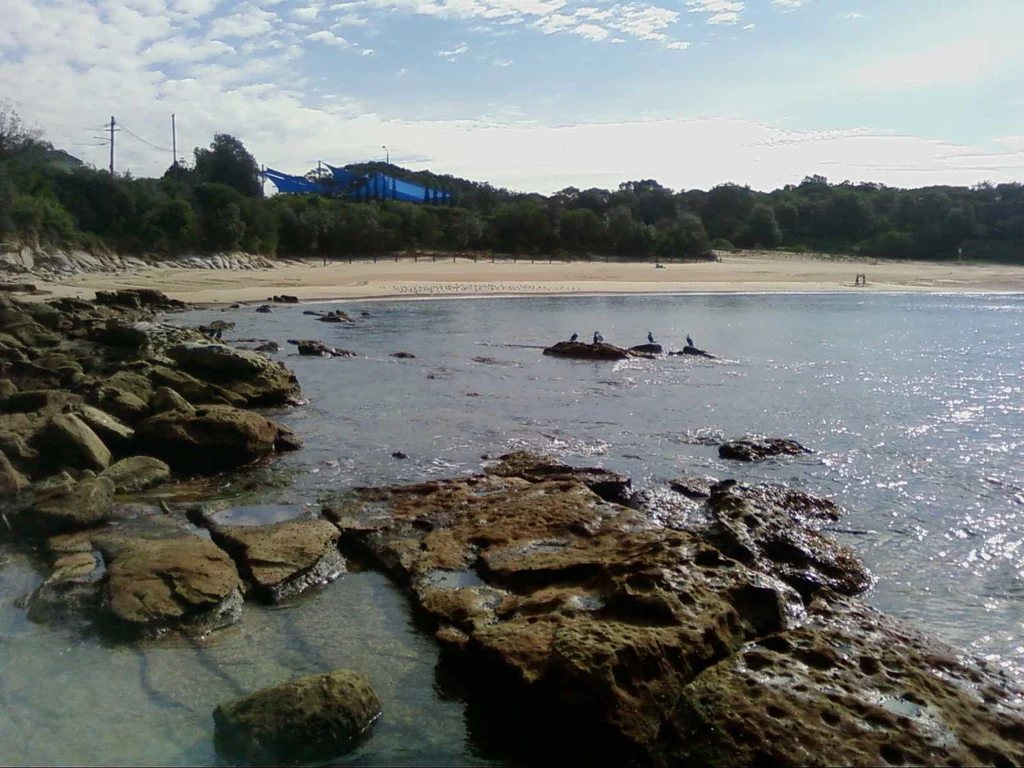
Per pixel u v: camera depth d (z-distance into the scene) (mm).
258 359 21844
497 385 25031
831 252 124000
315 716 7004
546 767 6965
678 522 12109
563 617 8188
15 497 12500
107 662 8289
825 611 9180
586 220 109188
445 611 9086
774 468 15953
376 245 97000
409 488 13383
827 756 6141
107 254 68312
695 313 52875
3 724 7266
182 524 11984
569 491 12719
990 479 15406
